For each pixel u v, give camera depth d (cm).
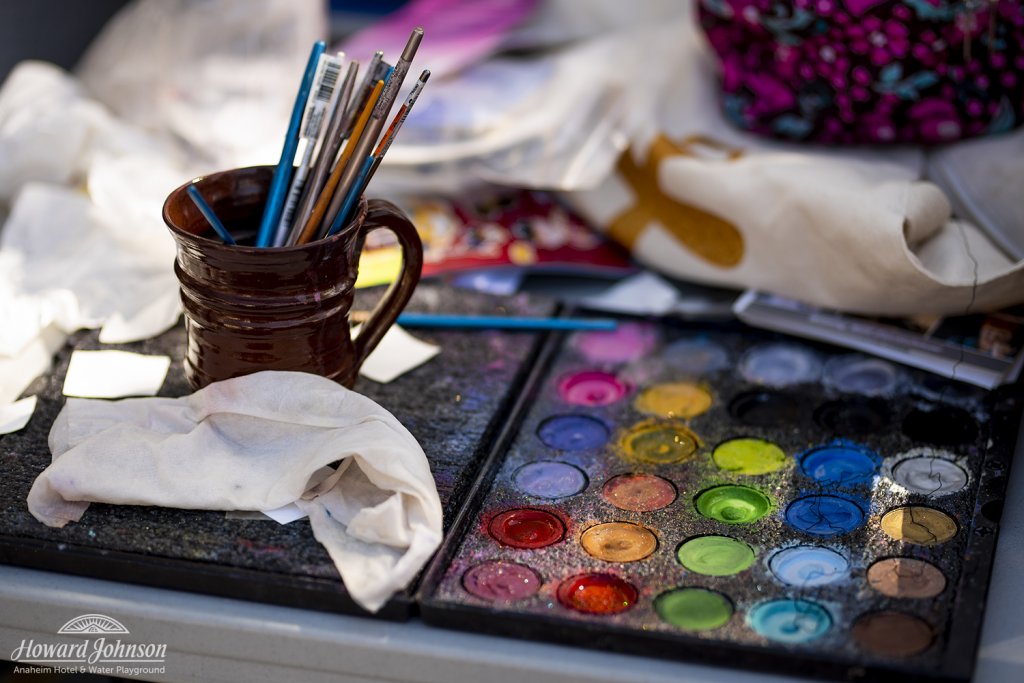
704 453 87
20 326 93
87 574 75
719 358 99
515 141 114
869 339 98
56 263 103
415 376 93
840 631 69
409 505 74
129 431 79
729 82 111
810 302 103
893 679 66
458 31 128
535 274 117
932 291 92
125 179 111
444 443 85
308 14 122
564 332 103
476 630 71
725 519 79
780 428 90
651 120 115
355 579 70
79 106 118
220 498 76
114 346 96
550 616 69
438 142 115
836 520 79
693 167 107
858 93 104
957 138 106
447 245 116
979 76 103
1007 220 101
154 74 126
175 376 92
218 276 76
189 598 74
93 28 148
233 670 75
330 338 81
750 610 71
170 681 77
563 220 122
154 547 74
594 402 94
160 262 104
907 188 96
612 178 118
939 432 88
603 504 81
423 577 73
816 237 98
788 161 103
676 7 133
